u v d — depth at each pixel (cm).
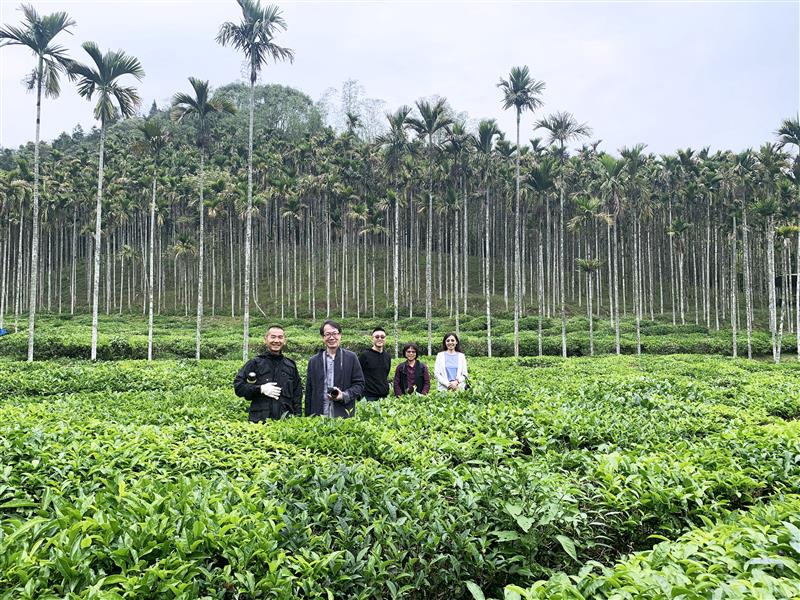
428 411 766
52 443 516
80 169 6328
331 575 330
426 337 3812
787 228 3222
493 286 6150
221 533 331
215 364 2152
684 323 4850
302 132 8712
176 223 6372
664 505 433
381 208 5291
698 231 5478
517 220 3122
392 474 471
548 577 387
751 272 5825
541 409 771
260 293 6550
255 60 2348
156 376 1557
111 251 6750
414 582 354
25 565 288
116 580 286
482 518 398
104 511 362
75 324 5075
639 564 326
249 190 2400
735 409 877
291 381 791
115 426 631
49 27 2277
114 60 2367
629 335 4128
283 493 423
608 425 704
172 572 294
